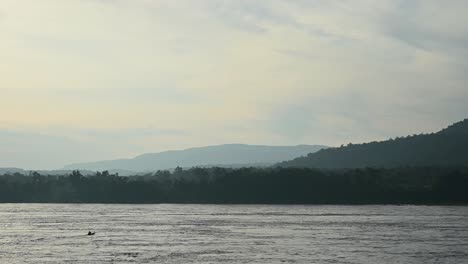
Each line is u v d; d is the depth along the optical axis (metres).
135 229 130.75
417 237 113.25
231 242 104.12
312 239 109.38
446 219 165.50
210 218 170.12
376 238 111.38
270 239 109.31
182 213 199.50
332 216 180.50
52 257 85.19
